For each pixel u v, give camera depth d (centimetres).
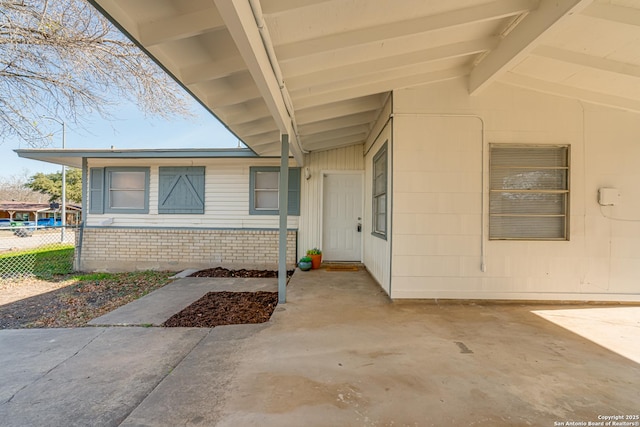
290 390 207
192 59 273
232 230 706
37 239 1556
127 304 420
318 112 455
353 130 594
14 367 246
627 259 416
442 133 418
